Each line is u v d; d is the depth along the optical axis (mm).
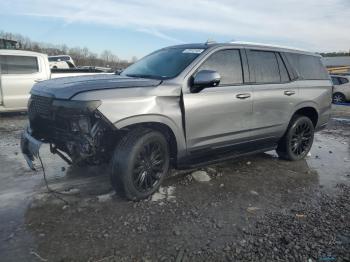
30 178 5105
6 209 4059
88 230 3621
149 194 4434
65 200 4328
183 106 4547
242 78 5363
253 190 4906
